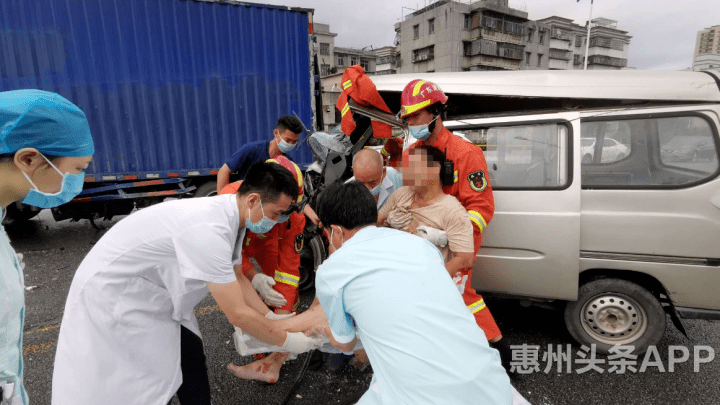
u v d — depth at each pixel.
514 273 2.60
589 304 2.59
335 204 1.36
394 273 1.19
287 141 3.07
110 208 5.88
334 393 2.37
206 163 6.14
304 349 1.78
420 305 1.15
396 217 2.13
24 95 1.07
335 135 3.36
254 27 6.21
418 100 2.04
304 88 6.80
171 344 1.61
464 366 1.11
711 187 2.24
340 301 1.26
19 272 1.13
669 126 2.37
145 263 1.48
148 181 5.80
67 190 1.21
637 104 2.62
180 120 5.87
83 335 1.45
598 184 2.44
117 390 1.47
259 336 1.60
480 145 2.75
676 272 2.33
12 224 6.80
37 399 2.34
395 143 2.74
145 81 5.56
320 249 3.54
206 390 1.85
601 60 63.53
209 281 1.42
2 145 1.03
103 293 1.45
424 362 1.10
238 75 6.18
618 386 2.36
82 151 1.17
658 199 2.33
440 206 1.99
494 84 2.92
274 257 2.50
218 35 5.96
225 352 2.81
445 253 2.04
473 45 43.75
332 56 52.34
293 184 1.56
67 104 1.13
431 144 2.23
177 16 5.65
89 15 5.15
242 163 3.39
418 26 46.50
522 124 2.62
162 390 1.57
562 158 2.50
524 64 48.41
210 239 1.42
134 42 5.43
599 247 2.45
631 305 2.51
